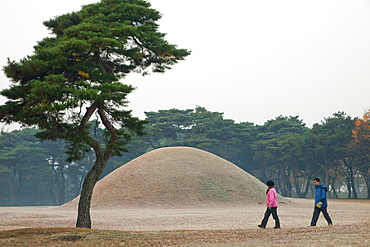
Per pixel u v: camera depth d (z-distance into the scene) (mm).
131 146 95625
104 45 17625
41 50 17359
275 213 15828
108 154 18516
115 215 30438
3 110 17078
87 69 17734
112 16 19266
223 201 42719
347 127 86312
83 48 17250
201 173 48375
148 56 21172
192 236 12859
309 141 85312
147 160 52188
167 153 53531
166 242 11688
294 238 11695
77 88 17406
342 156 84500
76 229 14438
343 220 23281
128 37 19359
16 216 29578
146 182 46375
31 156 97438
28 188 105812
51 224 23766
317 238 11461
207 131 96312
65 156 103125
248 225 21547
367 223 15930
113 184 47250
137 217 28297
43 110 16000
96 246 11227
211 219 25938
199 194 43688
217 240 11859
